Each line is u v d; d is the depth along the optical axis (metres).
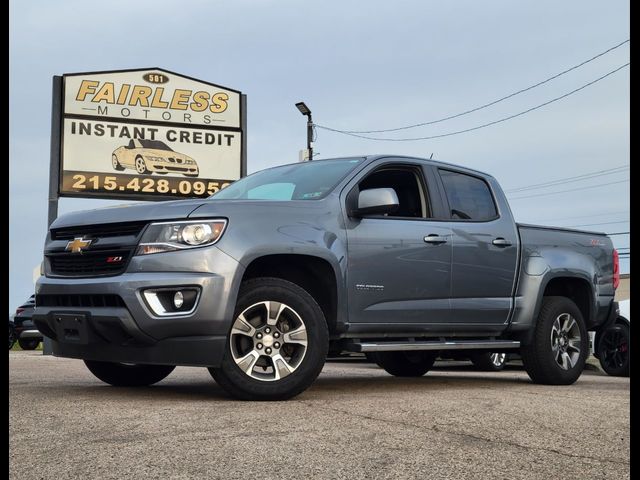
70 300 4.85
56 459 2.96
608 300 7.33
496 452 3.21
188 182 18.17
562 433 3.70
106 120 17.62
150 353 4.55
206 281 4.50
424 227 5.78
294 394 4.80
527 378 7.70
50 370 8.20
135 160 17.78
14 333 20.34
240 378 4.62
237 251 4.64
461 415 4.20
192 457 3.00
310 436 3.46
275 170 6.19
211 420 3.86
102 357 4.76
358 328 5.30
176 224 4.61
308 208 5.13
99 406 4.36
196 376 7.35
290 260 5.03
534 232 6.72
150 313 4.47
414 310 5.61
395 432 3.60
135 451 3.10
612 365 9.54
